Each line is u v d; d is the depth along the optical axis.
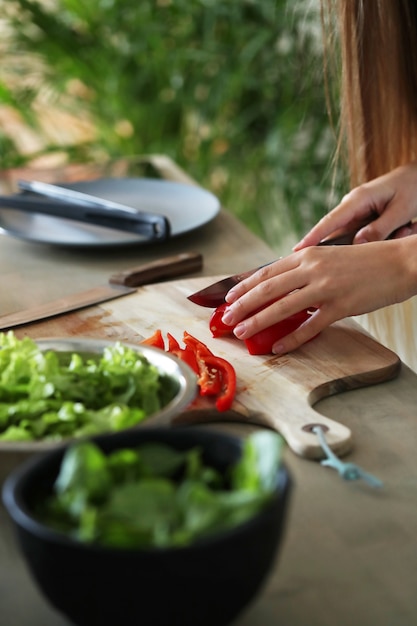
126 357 1.02
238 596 0.80
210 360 1.13
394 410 1.09
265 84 2.53
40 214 1.53
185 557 0.76
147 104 2.69
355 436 1.05
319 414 1.06
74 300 1.28
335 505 0.96
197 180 2.70
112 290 1.31
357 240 1.38
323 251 1.21
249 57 2.43
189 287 1.31
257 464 0.80
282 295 1.19
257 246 1.46
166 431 0.85
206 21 2.52
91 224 1.49
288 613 0.86
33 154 2.67
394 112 1.48
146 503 0.79
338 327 1.22
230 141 2.65
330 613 0.86
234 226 1.53
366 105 1.48
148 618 0.79
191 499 0.79
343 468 0.96
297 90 2.49
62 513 0.80
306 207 2.59
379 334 1.53
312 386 1.11
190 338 1.16
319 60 2.36
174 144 2.72
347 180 1.70
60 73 2.63
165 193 1.61
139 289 1.31
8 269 1.39
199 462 0.85
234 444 0.84
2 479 0.91
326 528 0.93
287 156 2.49
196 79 2.60
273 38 2.47
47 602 0.84
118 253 1.44
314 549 0.91
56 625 0.85
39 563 0.79
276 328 1.17
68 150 2.71
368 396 1.12
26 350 1.02
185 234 1.47
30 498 0.82
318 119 2.45
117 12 2.55
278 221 2.69
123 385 1.00
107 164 1.78
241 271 1.39
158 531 0.78
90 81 2.65
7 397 0.98
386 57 1.45
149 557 0.76
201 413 1.07
